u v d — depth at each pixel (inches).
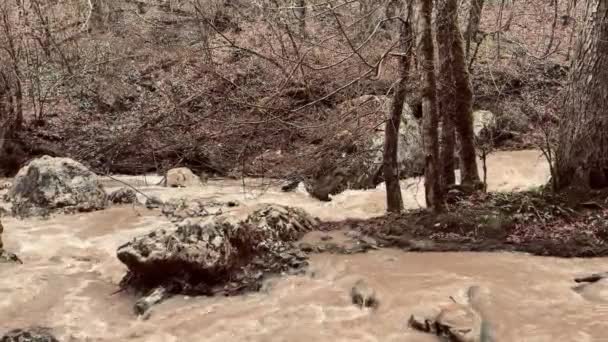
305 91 303.4
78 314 186.2
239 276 205.9
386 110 292.8
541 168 424.5
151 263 197.6
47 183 358.3
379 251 237.6
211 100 315.6
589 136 245.9
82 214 346.3
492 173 425.7
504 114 475.8
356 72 302.7
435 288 182.9
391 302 173.8
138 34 485.1
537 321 152.5
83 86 542.6
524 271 198.1
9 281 216.8
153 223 324.2
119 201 382.0
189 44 378.9
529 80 460.8
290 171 342.3
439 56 269.1
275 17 318.7
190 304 189.0
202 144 322.7
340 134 311.0
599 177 246.2
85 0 530.9
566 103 258.2
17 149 537.0
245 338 160.6
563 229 231.1
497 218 241.6
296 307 181.0
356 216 329.7
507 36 471.5
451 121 273.9
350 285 195.3
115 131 450.6
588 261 207.8
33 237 291.1
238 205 358.0
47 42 545.0
